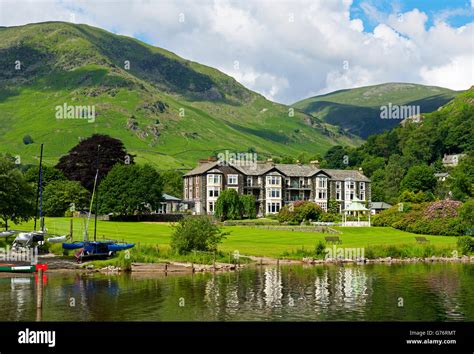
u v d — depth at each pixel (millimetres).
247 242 101625
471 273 76250
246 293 61156
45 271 74750
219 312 52969
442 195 194250
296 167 180875
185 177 182875
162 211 185000
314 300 58000
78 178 178625
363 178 184625
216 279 70062
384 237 113812
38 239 87875
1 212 96938
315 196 176875
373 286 65812
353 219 149125
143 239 101062
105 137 186000
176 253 83750
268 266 82375
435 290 63406
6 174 97562
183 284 66438
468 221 118062
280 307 54938
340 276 72938
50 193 151375
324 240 104938
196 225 85375
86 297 58781
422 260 91500
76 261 81438
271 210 171500
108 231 113812
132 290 62594
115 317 51062
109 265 77125
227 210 147500
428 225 121375
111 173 151250
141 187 149375
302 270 78438
